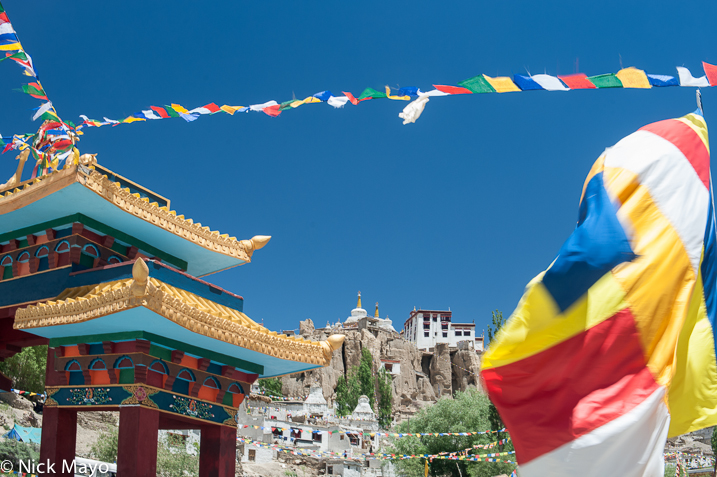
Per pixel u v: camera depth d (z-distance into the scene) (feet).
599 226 27.09
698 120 30.35
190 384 60.34
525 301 26.45
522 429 25.09
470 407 225.15
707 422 27.48
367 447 281.54
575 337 25.48
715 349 27.91
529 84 28.50
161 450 140.36
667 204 27.58
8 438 94.73
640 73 27.22
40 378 168.76
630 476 23.57
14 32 43.80
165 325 53.31
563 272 26.30
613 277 26.05
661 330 25.50
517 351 25.99
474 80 29.14
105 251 60.75
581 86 27.81
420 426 223.51
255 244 70.74
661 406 24.29
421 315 639.76
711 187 29.25
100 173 60.18
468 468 199.62
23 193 56.24
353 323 628.28
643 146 28.94
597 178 28.71
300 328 537.65
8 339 65.87
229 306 64.49
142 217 59.21
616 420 23.91
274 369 69.62
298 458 243.81
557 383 25.21
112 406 55.93
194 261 70.08
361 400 341.82
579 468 23.86
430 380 555.69
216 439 63.72
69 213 58.18
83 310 51.90
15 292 60.64
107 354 56.29
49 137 55.26
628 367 25.00
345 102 35.65
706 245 28.58
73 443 58.80
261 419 251.60
